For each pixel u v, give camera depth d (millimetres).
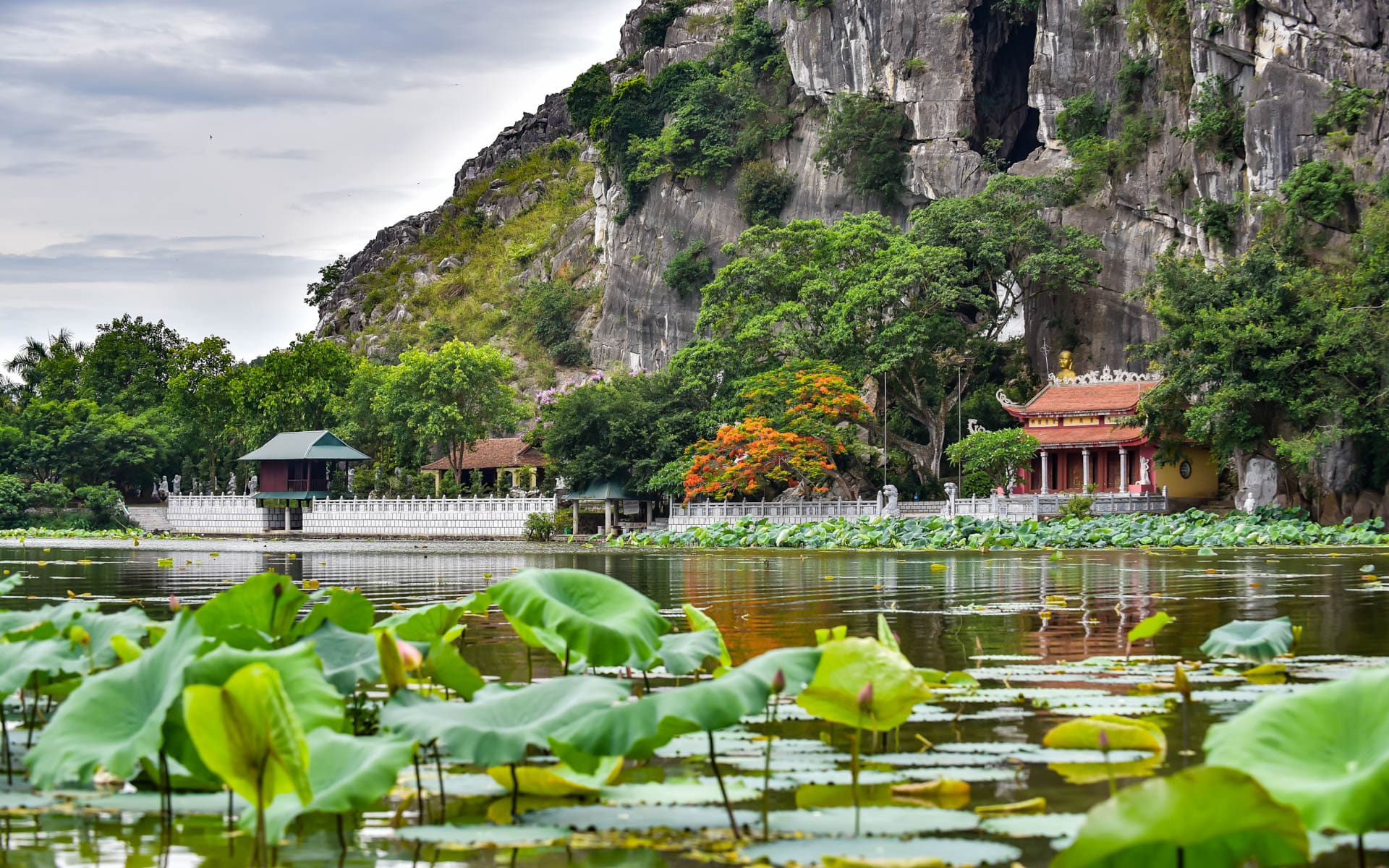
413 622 11602
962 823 7727
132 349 122125
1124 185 78562
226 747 6664
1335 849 7449
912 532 56344
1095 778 9023
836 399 66875
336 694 8234
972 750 9906
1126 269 78812
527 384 122125
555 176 165625
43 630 11227
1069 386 74312
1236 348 58281
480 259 152500
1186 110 75062
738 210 104000
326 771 7355
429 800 8828
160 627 11094
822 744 10328
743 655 16266
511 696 8227
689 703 7305
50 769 7465
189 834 7941
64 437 96688
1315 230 63906
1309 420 58625
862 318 72375
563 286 131125
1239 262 61312
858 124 91875
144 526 96000
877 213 81562
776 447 66312
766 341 76250
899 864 6762
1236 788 5590
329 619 10945
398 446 86375
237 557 52344
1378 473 58875
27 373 131625
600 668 14469
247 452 102750
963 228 76812
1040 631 19078
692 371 78062
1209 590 27359
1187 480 70875
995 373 85312
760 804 8430
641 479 74812
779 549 57188
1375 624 19172
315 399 98312
